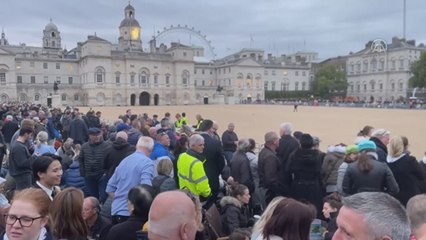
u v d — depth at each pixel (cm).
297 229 392
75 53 13738
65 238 493
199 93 13725
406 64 13475
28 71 11819
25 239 405
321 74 14562
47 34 15100
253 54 16862
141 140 856
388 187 825
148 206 555
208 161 986
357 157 868
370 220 263
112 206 784
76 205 503
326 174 1012
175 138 1455
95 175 1045
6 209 553
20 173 977
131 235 548
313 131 3647
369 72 14875
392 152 915
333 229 662
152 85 12681
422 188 908
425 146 2620
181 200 338
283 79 15375
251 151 1200
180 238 328
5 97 11075
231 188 877
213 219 741
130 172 788
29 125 1017
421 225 345
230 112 7219
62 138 2370
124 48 14500
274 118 5481
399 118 5238
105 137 1866
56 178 677
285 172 1012
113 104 12081
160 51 14938
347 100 13075
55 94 9944
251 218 906
